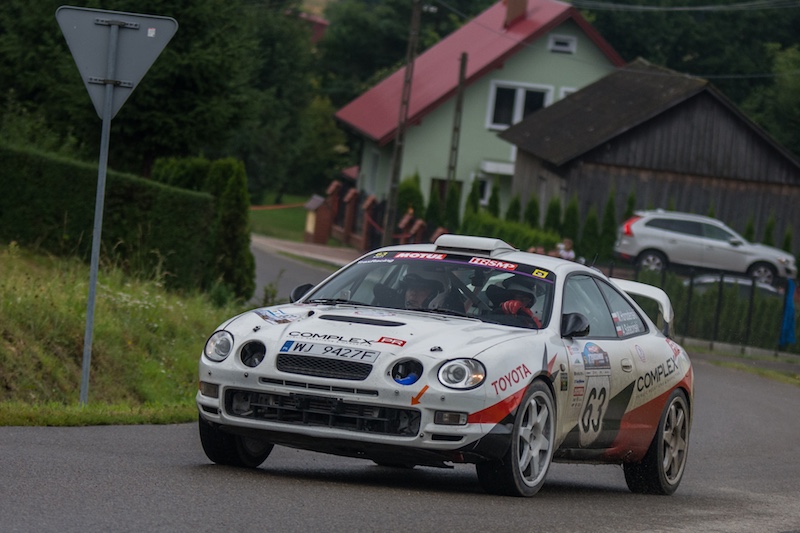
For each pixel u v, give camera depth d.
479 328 26.27
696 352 95.88
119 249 75.00
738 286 103.00
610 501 28.42
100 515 20.30
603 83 167.50
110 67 36.06
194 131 92.50
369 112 195.75
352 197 187.12
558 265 29.47
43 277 57.62
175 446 32.06
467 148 187.25
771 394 71.12
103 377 47.41
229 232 75.56
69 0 96.56
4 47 100.12
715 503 30.06
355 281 29.19
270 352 25.22
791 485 36.41
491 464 25.34
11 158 76.12
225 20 92.94
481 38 194.38
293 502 22.78
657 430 31.78
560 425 27.25
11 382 43.09
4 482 22.81
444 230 139.00
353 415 24.50
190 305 62.75
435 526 21.52
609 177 149.62
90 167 75.50
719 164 150.75
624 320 31.38
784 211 151.88
